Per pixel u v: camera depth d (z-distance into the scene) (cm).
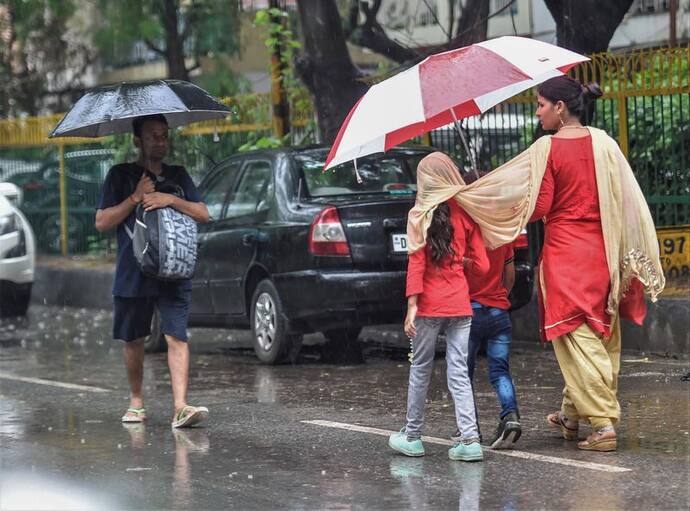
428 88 1814
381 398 2500
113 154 5438
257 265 3055
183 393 2247
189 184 2286
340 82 4128
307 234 2895
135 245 2206
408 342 3462
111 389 2767
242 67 6731
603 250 1897
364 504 1614
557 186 1898
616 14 3694
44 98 7050
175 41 5588
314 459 1916
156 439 2125
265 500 1653
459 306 1827
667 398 2362
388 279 2845
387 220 2870
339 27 4119
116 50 6272
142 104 2166
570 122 1920
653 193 3469
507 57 1855
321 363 3084
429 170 1830
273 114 4497
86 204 5588
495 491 1659
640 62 3406
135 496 1695
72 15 6194
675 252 3300
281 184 3033
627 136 3462
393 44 4425
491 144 3772
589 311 1881
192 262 2228
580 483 1684
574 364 1900
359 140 1811
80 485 1775
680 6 4859
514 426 1906
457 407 1853
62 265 5256
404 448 1909
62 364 3250
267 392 2628
